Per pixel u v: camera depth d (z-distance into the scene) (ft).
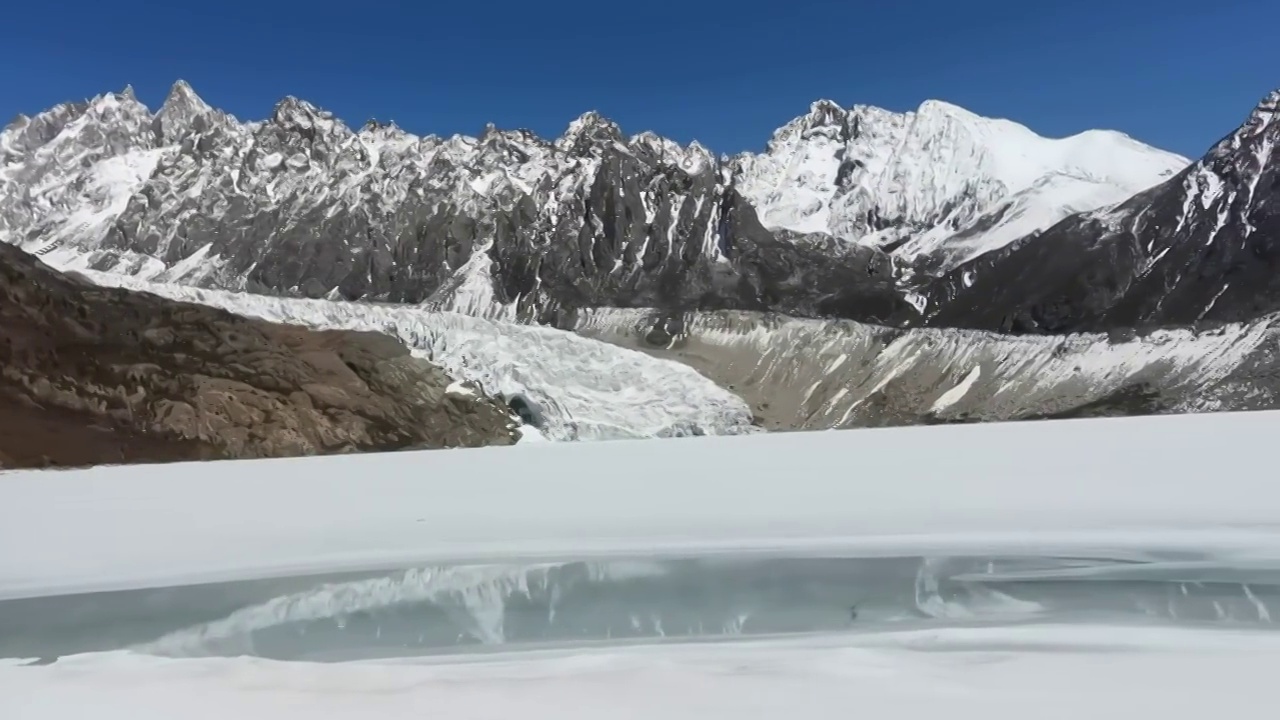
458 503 74.43
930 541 55.42
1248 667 30.48
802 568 51.31
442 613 45.29
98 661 34.63
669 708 26.68
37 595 49.52
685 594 47.19
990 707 26.20
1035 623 39.78
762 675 30.17
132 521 68.28
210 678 31.35
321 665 33.06
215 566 54.60
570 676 30.73
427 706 27.40
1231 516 57.31
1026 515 60.54
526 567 53.52
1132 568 48.26
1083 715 25.36
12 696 29.68
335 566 54.34
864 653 33.68
